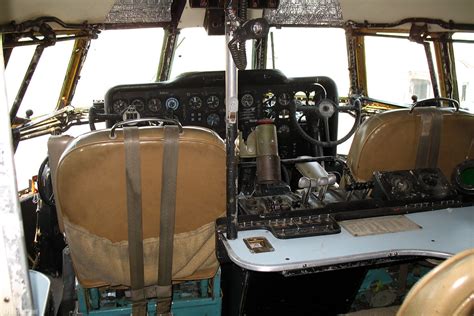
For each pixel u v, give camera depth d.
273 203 1.79
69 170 1.49
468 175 1.91
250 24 1.29
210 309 1.91
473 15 3.19
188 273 1.80
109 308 1.85
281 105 3.53
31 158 3.26
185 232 1.71
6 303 0.85
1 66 0.77
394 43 3.86
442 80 3.81
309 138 2.49
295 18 3.33
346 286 2.04
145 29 3.41
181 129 1.54
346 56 4.03
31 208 3.09
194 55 3.87
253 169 2.51
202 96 3.43
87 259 1.69
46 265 3.06
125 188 1.56
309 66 4.13
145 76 4.05
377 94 4.20
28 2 2.42
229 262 1.80
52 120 3.36
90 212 1.59
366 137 1.97
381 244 1.55
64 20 2.89
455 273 0.71
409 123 1.93
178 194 1.62
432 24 3.42
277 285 1.87
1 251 0.82
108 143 1.47
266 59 4.12
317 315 2.16
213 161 1.57
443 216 1.80
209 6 2.00
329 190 2.15
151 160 1.52
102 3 2.79
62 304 1.95
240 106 3.50
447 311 0.71
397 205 1.82
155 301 1.87
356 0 3.07
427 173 1.94
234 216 1.56
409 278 2.35
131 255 1.63
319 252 1.49
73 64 3.49
